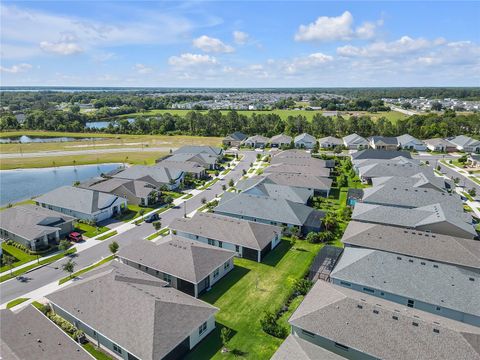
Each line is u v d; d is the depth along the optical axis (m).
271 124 168.88
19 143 142.75
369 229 46.44
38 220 52.22
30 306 32.62
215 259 41.38
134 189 70.19
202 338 31.53
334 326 27.91
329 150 125.69
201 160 99.44
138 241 45.84
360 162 91.94
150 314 29.50
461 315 31.50
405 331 26.44
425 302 32.59
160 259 40.97
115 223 59.28
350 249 42.78
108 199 62.84
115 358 29.33
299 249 49.59
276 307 36.12
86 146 137.75
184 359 28.98
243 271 43.56
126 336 28.16
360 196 65.88
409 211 52.44
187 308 31.36
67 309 32.34
